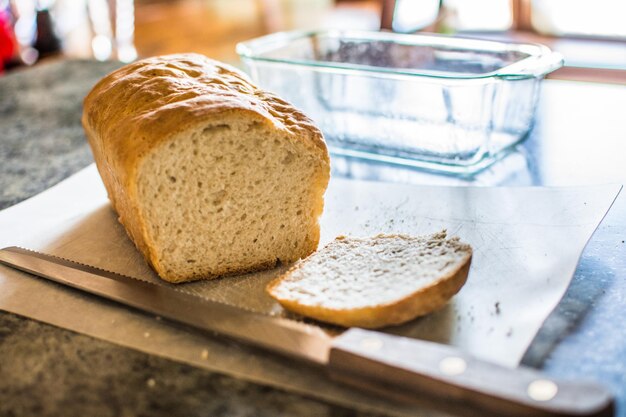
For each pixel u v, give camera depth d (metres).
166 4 2.43
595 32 1.11
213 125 0.47
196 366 0.40
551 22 1.15
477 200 0.56
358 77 0.65
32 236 0.55
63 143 0.75
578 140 0.66
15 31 1.38
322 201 0.52
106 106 0.55
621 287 0.45
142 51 1.72
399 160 0.66
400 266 0.45
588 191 0.54
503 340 0.40
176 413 0.37
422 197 0.58
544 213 0.53
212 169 0.48
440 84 0.61
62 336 0.43
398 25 1.10
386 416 0.36
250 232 0.50
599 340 0.40
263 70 0.70
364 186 0.60
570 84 0.81
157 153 0.47
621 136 0.66
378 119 0.65
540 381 0.33
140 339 0.42
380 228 0.54
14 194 0.64
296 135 0.50
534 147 0.66
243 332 0.40
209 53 1.67
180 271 0.49
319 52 0.77
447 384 0.34
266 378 0.39
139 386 0.39
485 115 0.60
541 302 0.43
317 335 0.40
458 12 1.23
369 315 0.41
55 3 1.54
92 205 0.60
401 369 0.35
